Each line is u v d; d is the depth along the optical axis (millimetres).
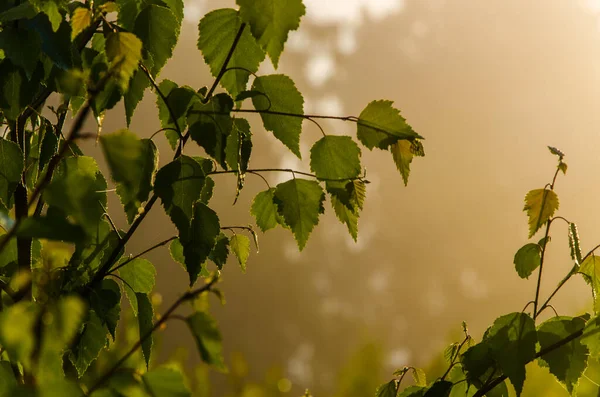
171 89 1939
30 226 1710
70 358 1934
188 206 1895
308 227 1953
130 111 1912
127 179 1718
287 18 1872
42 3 1854
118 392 1750
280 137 1938
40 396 1737
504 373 1961
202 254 1900
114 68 1784
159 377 1757
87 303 1912
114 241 1972
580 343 1972
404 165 1953
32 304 1752
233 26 1928
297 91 1935
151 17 1931
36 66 1900
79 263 1933
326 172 1956
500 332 1970
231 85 1942
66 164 1944
